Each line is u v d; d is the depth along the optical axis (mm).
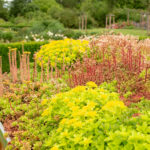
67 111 2775
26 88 4633
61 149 2191
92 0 33438
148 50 6352
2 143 3262
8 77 6250
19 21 35531
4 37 13867
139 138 1904
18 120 3564
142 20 27156
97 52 6633
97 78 4730
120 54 5602
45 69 6320
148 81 4414
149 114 2359
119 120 2334
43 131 3055
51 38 13711
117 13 31438
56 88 4578
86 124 2316
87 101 2809
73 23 32625
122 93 4164
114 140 1994
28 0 48906
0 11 47438
